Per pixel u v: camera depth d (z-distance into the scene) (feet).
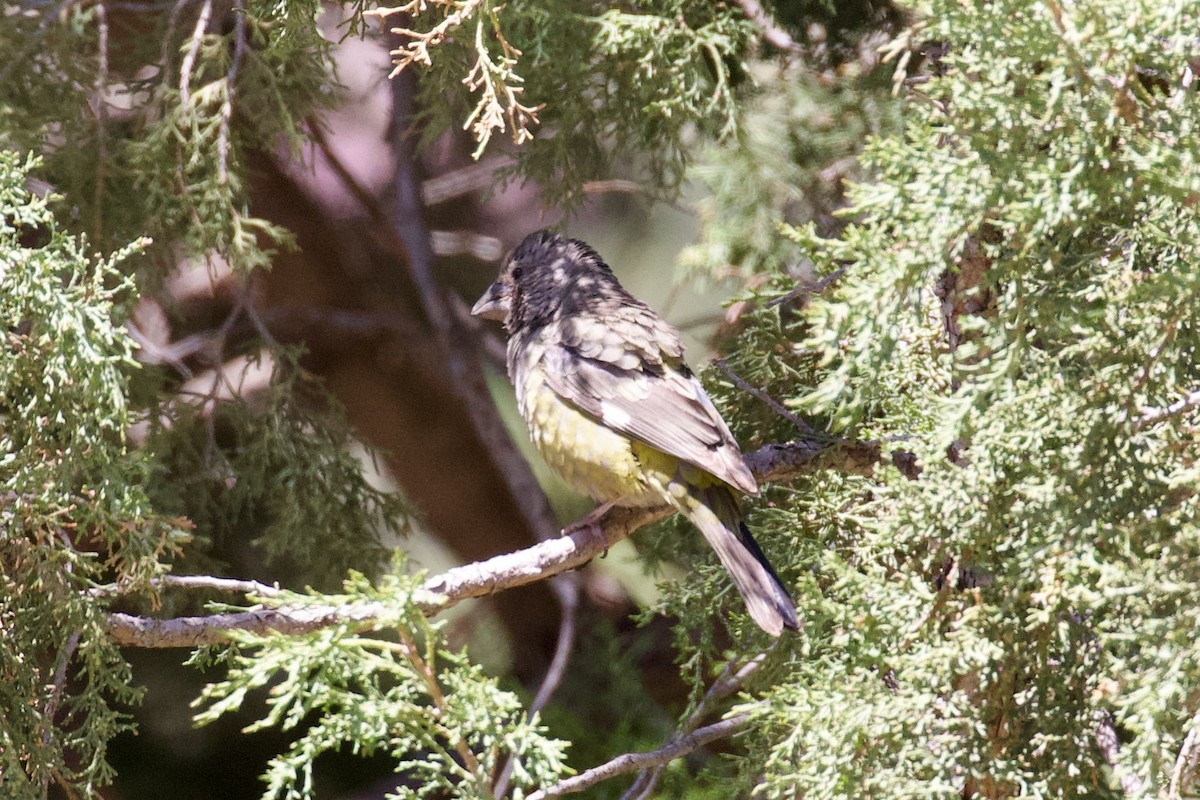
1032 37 17.49
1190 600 17.80
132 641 23.17
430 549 51.52
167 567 23.20
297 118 32.24
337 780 40.75
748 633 27.94
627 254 54.75
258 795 40.09
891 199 18.57
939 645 20.76
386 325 46.85
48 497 22.18
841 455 28.50
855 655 21.63
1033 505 19.13
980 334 23.49
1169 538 18.79
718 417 29.50
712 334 43.29
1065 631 19.89
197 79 30.78
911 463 27.30
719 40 30.91
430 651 20.20
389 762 41.14
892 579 23.26
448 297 49.26
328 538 35.40
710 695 28.60
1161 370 18.63
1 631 22.97
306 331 45.73
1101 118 17.89
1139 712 17.84
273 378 35.76
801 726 21.07
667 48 31.71
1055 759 20.71
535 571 27.17
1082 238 22.24
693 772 37.40
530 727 20.71
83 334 21.93
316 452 35.06
